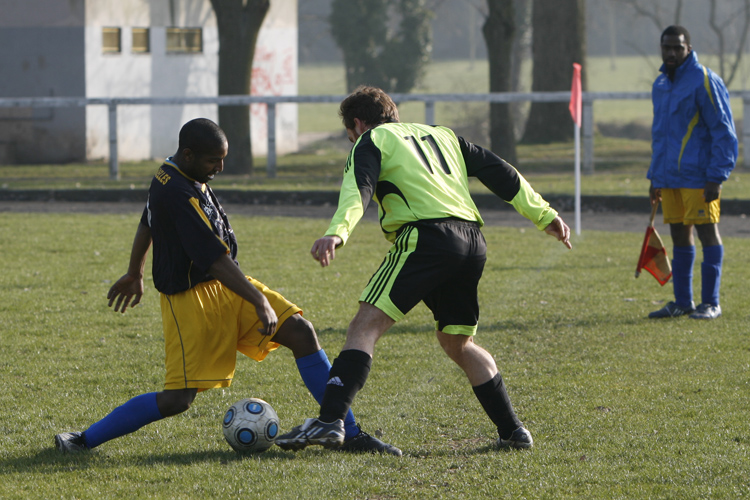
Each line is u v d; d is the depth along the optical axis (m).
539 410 17.02
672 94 25.11
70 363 20.59
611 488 12.92
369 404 17.42
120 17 87.94
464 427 16.02
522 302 27.59
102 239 41.22
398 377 19.38
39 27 86.19
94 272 32.72
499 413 14.63
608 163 78.44
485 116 116.25
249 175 74.00
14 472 13.59
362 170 13.24
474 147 14.65
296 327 14.60
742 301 27.52
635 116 160.88
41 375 19.59
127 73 88.94
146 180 68.31
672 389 18.33
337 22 130.62
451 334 14.29
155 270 13.99
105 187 61.41
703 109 24.56
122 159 89.25
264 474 13.49
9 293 28.75
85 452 14.53
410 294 13.36
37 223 46.94
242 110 74.44
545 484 13.08
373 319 13.40
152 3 89.81
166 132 92.62
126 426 14.23
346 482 13.16
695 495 12.61
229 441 14.57
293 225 46.91
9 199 59.50
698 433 15.44
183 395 14.03
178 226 13.37
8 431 15.77
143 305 27.09
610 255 36.94
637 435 15.39
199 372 13.87
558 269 33.59
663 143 25.33
